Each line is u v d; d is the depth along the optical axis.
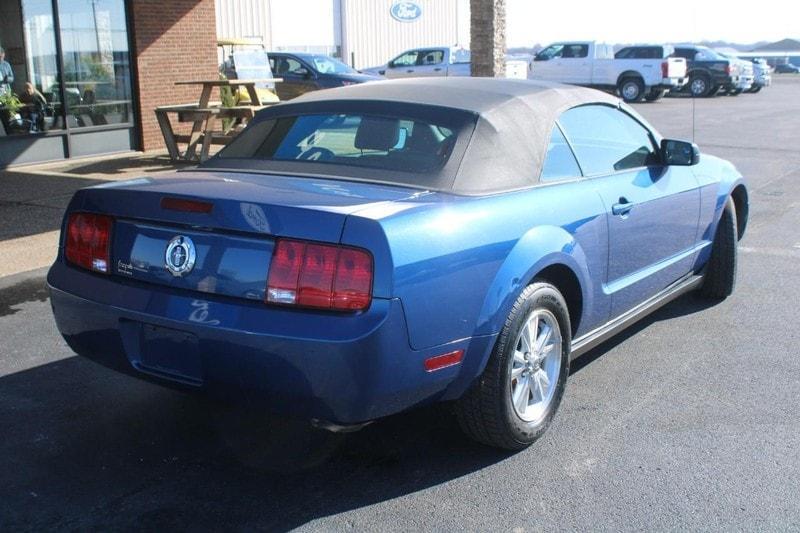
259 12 25.67
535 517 3.46
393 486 3.73
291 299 3.23
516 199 3.95
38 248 7.93
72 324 3.83
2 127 12.45
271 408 3.39
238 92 14.41
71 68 13.30
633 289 4.92
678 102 30.50
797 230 9.12
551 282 4.29
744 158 15.05
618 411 4.49
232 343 3.28
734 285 6.52
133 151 14.41
